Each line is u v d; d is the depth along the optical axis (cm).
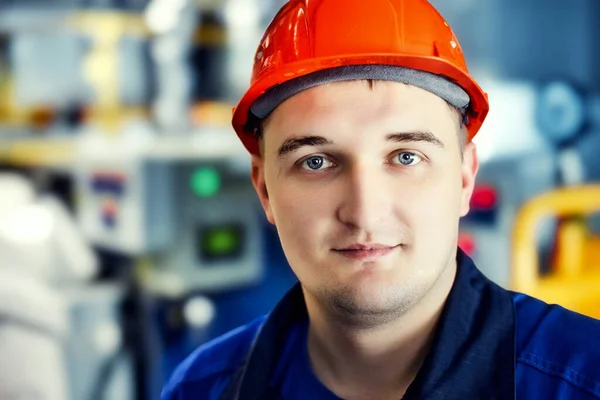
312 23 91
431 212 86
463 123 96
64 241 251
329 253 86
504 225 311
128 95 394
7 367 185
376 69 85
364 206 83
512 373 86
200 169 330
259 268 362
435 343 88
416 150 86
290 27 94
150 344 293
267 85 89
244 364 110
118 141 331
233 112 101
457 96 89
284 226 91
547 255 293
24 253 229
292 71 86
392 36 89
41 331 193
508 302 93
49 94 378
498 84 416
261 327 108
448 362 88
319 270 87
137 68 396
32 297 192
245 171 347
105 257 320
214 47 425
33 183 294
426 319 92
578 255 266
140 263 329
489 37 555
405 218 85
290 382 104
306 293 98
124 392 281
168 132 358
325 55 90
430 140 86
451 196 89
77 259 255
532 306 94
